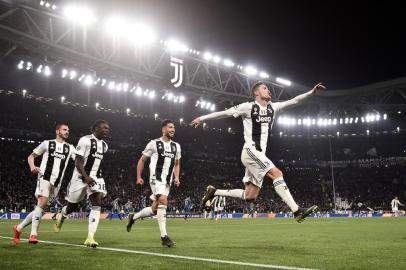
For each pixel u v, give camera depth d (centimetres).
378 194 4772
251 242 807
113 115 4412
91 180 714
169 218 3192
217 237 970
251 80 4081
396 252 616
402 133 5162
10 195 3166
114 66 3041
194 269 436
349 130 5359
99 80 3394
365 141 5350
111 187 3697
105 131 765
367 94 4416
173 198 3856
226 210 3894
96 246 685
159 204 723
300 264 478
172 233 1134
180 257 538
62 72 3203
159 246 705
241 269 436
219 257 543
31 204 3141
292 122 4978
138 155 4434
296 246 718
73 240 828
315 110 5006
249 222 2178
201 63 3591
